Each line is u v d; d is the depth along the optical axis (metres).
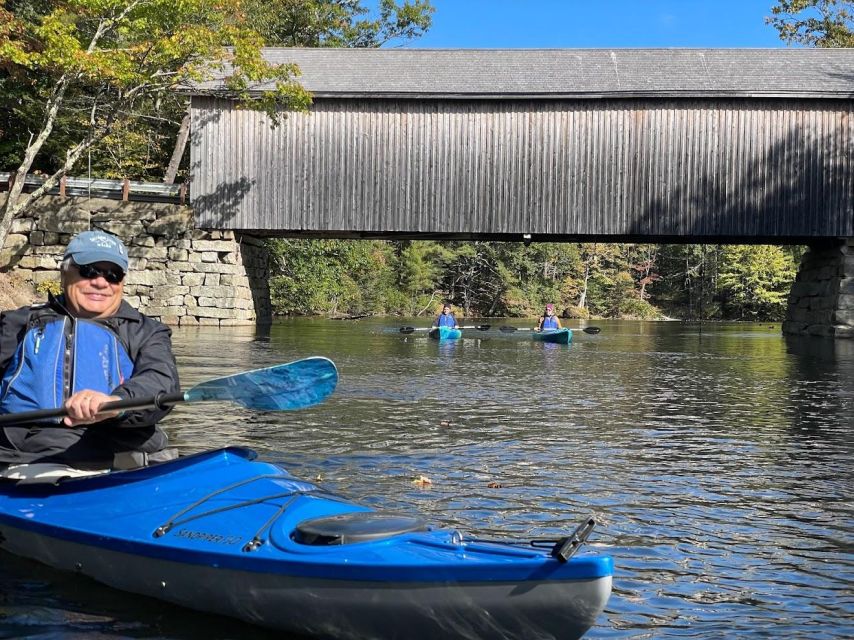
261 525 3.45
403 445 7.03
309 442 7.11
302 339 19.98
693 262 64.12
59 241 23.31
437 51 25.45
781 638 3.41
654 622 3.56
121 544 3.59
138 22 19.33
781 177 22.84
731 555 4.39
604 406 9.55
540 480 5.88
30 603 3.56
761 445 7.25
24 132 27.81
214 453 4.03
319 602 3.15
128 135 28.97
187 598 3.48
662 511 5.16
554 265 61.06
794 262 58.78
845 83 22.66
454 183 23.39
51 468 4.09
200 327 23.16
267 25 34.56
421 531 3.33
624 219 23.14
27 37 20.77
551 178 23.20
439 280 57.00
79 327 4.18
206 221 23.70
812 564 4.27
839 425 8.33
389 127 23.42
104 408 3.79
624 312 62.59
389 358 15.82
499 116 23.23
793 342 23.08
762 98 22.70
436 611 3.00
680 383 12.11
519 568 2.87
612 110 23.03
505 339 23.97
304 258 33.84
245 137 23.66
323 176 23.58
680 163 22.97
